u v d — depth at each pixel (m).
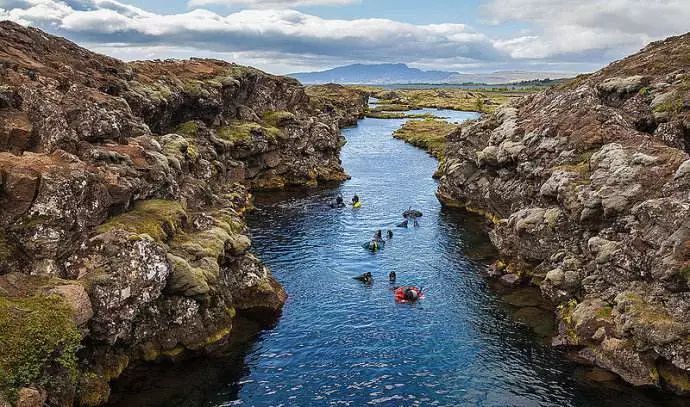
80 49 61.91
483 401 29.69
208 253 36.62
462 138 75.50
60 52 57.12
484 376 32.16
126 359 30.95
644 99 57.34
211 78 86.38
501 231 51.62
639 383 31.05
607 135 48.84
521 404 29.47
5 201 29.17
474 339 36.59
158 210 37.50
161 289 31.14
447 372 32.53
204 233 39.47
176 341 32.88
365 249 54.72
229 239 40.59
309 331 37.38
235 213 50.44
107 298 28.39
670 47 69.56
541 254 45.22
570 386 31.14
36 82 39.81
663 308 31.88
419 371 32.62
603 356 33.09
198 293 33.50
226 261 40.19
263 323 38.41
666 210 33.75
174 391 29.95
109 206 34.34
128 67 66.56
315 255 52.59
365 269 49.28
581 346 34.84
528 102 71.81
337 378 31.69
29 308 24.84
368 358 33.97
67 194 30.16
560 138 51.88
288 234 59.12
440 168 90.88
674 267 31.08
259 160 82.50
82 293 27.25
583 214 40.16
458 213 69.19
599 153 44.38
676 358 29.56
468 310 41.06
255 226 61.84
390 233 58.75
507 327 38.34
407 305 41.81
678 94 53.88
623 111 56.88
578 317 35.56
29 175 29.58
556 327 38.16
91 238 30.34
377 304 41.88
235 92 89.88
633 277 34.88
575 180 43.78
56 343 24.33
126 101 52.53
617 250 36.19
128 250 30.08
